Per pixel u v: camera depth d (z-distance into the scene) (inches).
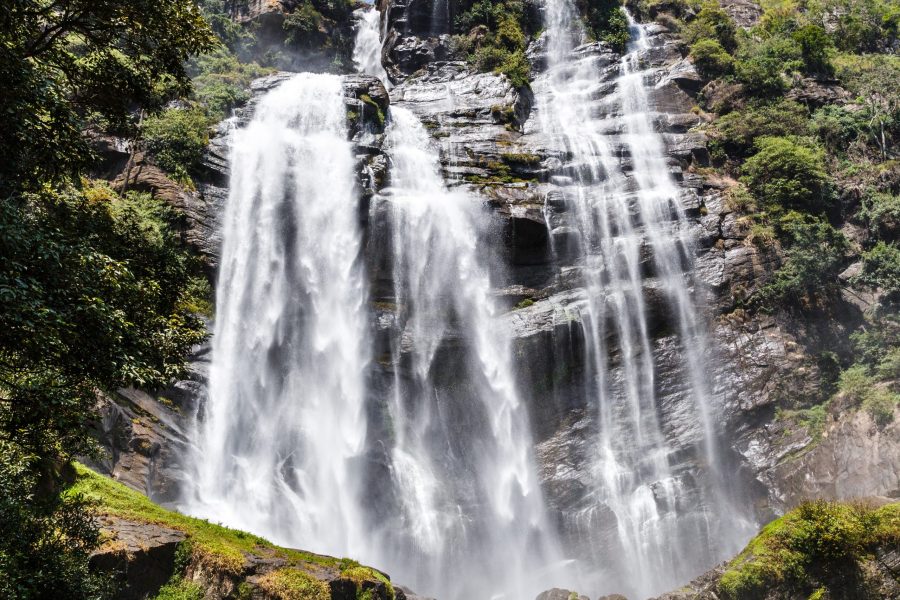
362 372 1253.7
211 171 1316.4
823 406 1195.3
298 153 1386.6
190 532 711.1
